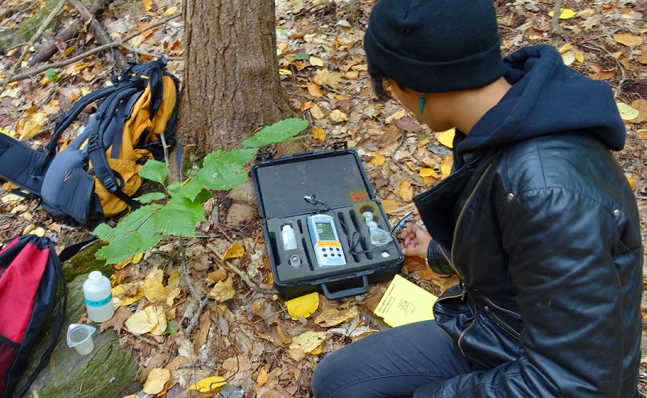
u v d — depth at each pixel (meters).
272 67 2.79
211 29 2.60
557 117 1.01
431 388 1.32
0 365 2.04
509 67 1.21
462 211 1.20
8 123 3.63
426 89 1.08
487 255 1.19
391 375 1.63
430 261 1.93
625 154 2.81
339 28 3.80
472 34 1.01
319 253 2.28
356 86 3.35
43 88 3.79
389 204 2.68
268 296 2.33
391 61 1.09
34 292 2.15
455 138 1.31
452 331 1.49
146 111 2.79
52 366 2.16
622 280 1.04
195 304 2.33
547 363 1.03
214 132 2.86
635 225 1.03
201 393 2.04
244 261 2.47
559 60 1.12
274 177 2.63
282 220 2.44
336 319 2.23
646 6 3.65
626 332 1.05
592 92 1.05
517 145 1.05
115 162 2.66
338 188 2.59
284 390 2.04
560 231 0.96
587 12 3.62
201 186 2.01
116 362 2.16
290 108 3.07
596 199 0.97
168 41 3.87
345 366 1.68
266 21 2.66
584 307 0.96
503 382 1.13
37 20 4.35
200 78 2.74
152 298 2.34
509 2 3.81
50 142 2.83
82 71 3.82
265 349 2.17
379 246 2.33
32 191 2.91
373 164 2.87
